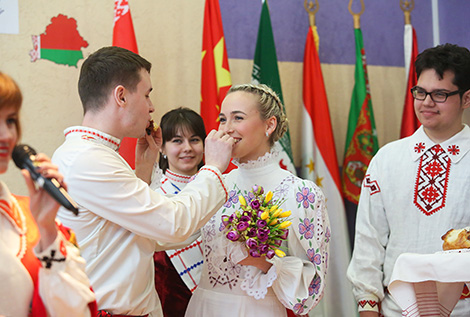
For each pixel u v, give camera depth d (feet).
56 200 3.49
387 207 7.13
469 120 10.13
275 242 5.73
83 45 9.85
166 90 10.32
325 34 11.19
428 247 6.75
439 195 6.84
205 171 5.71
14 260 3.63
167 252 7.89
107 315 5.18
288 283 5.82
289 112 10.88
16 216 3.90
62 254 3.76
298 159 10.85
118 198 5.12
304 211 6.11
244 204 5.80
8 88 3.54
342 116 11.21
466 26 10.89
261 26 10.29
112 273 5.25
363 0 11.45
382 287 7.01
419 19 11.71
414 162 7.09
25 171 3.57
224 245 6.16
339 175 10.39
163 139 8.38
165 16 10.37
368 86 10.63
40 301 3.71
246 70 10.72
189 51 10.49
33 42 9.59
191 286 7.68
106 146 5.41
